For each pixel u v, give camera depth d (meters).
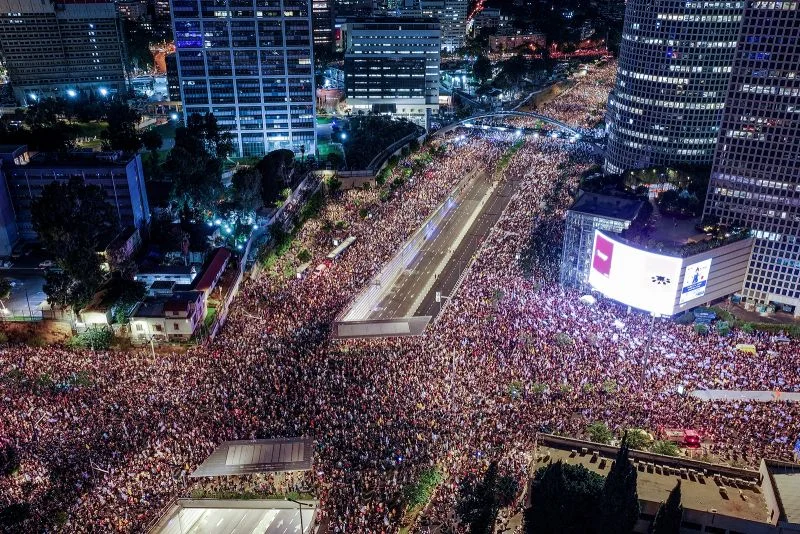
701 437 119.31
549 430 120.56
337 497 105.62
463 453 114.75
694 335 160.00
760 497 98.25
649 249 169.12
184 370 137.50
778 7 164.75
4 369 137.50
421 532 99.44
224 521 105.00
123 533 96.44
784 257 179.25
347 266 195.25
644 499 95.88
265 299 175.12
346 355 145.00
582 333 157.00
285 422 120.69
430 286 197.38
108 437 115.25
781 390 135.50
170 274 180.38
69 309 160.62
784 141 172.00
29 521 97.00
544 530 92.81
